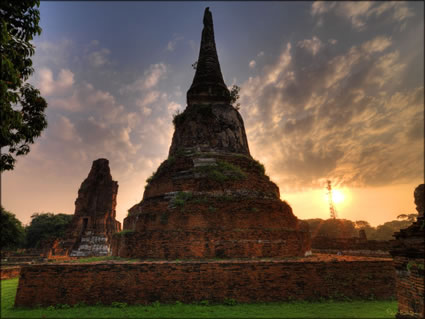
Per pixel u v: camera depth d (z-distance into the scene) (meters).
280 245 16.09
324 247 29.19
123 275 12.63
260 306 11.57
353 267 13.05
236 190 17.91
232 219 16.23
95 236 48.12
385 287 12.81
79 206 50.50
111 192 53.97
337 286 12.69
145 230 17.27
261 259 14.45
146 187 21.44
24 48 9.34
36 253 57.50
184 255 15.00
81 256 44.12
